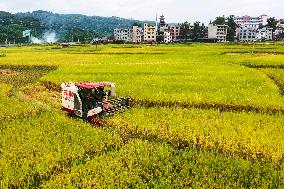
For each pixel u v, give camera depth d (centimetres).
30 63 5359
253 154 1402
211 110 2094
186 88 2830
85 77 3556
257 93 2617
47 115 1977
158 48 9544
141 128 1728
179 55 6831
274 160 1347
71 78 3506
